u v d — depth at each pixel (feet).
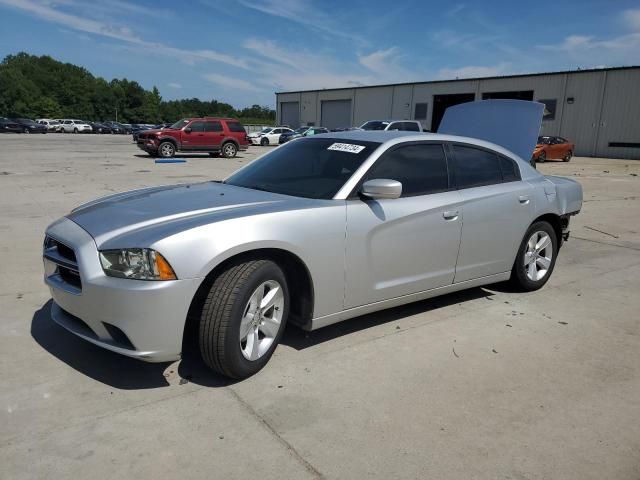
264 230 10.62
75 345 12.30
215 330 10.18
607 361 12.41
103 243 10.10
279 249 10.89
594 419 9.93
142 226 10.44
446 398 10.49
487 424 9.63
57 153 78.69
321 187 12.60
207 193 12.80
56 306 11.69
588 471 8.43
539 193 16.65
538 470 8.41
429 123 150.00
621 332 14.23
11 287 16.24
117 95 379.55
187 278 9.77
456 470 8.34
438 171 14.28
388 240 12.74
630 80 110.32
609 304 16.53
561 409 10.24
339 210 11.85
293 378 11.08
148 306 9.55
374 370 11.55
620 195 45.78
